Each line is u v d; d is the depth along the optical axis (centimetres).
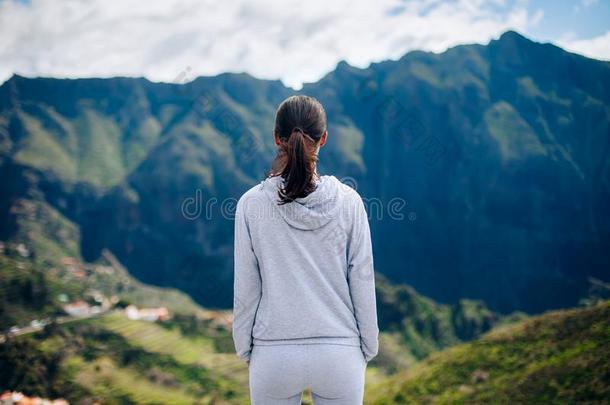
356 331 256
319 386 248
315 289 251
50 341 6281
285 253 251
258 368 250
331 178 262
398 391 2931
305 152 246
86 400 5122
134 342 6881
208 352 6956
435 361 3092
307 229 250
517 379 2289
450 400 2461
